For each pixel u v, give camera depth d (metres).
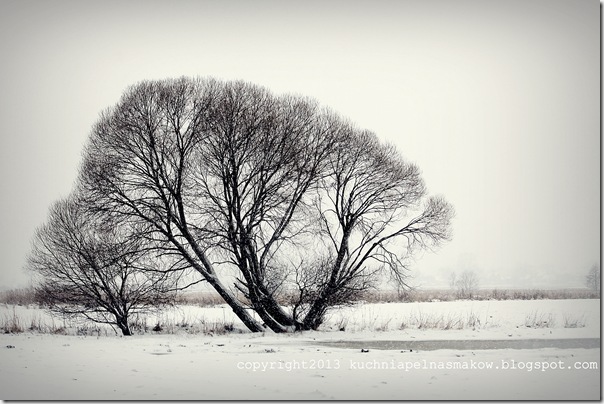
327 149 39.00
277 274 38.06
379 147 40.12
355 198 39.22
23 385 21.86
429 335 35.16
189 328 39.50
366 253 38.50
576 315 45.91
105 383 22.02
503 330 36.88
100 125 38.38
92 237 37.25
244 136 37.56
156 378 22.78
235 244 37.47
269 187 37.84
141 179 38.06
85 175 37.84
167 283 37.78
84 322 40.06
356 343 32.38
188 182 38.06
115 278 37.38
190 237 37.84
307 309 40.06
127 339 34.72
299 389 20.84
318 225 38.62
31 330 39.31
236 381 22.20
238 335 36.66
